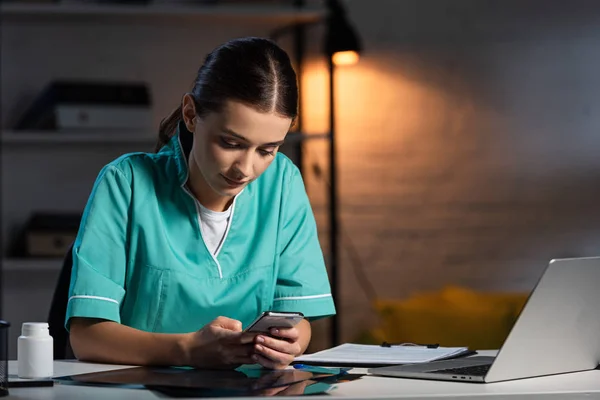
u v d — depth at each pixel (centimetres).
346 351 158
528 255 425
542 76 427
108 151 387
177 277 161
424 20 419
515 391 118
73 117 346
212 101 143
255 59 143
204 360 139
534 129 427
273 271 172
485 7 423
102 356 148
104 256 157
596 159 429
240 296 166
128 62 386
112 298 154
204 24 386
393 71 416
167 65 388
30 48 380
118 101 349
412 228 417
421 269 418
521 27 426
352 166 412
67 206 385
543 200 427
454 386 122
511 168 425
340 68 412
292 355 138
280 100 142
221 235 166
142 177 164
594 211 429
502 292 416
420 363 142
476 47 423
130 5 355
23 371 129
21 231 381
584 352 140
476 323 353
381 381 127
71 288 154
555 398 117
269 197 174
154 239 161
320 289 176
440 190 419
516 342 126
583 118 429
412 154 417
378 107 414
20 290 381
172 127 173
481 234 423
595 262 131
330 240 371
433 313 356
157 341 144
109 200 160
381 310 364
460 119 421
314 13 361
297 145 394
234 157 145
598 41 430
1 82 378
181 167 164
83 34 383
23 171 382
